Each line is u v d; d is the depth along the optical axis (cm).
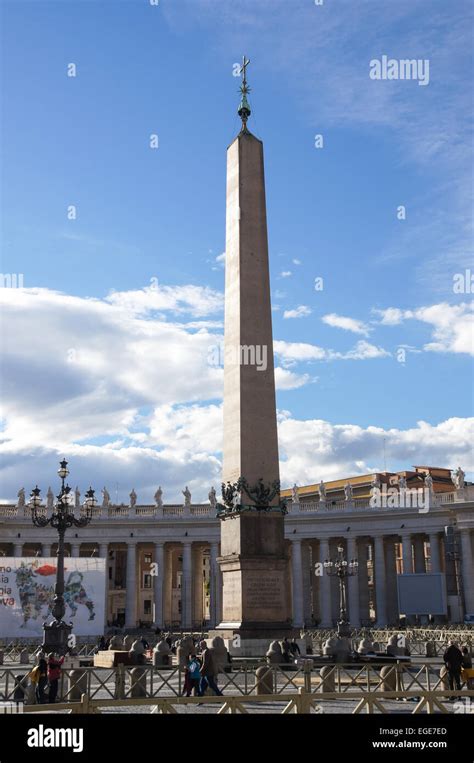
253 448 3147
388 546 8338
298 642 3659
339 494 10488
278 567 3091
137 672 2348
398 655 3481
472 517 7312
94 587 5322
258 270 3309
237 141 3444
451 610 6769
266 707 2170
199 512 8406
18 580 5203
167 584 9075
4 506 8350
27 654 4278
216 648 2833
